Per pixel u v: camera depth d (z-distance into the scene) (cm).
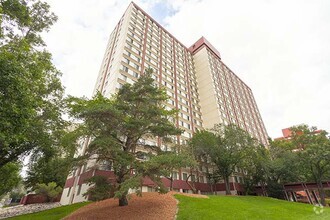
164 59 5628
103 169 2597
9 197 5950
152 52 5247
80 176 2859
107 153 1587
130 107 1741
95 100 1911
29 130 1579
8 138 923
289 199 4006
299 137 3984
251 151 3491
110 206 1788
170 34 6800
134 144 1817
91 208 1870
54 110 1925
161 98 1873
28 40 1709
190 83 6319
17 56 1155
